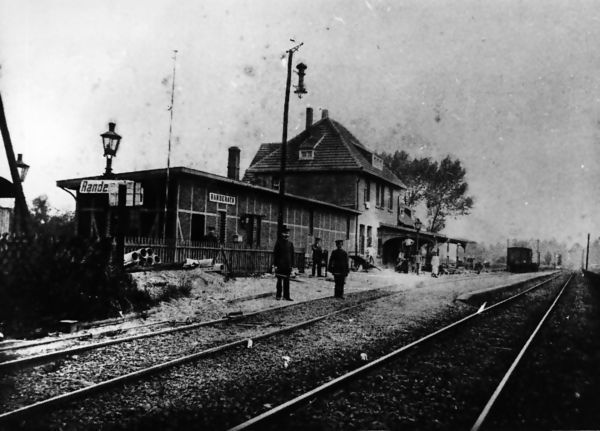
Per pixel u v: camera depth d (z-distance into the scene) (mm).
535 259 87312
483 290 20547
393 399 5352
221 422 4570
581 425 4902
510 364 7227
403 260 32594
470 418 4883
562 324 11820
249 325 9742
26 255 9141
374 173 36375
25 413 4516
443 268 38844
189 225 18938
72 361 6609
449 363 7125
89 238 10398
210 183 19984
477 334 9750
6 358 6699
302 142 36219
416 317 11641
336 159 35094
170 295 12492
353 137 41406
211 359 6879
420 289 19438
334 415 4789
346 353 7566
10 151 10719
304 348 7816
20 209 10695
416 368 6750
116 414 4707
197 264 15875
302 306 12727
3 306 8531
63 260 9711
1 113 10766
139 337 8125
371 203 37250
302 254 23125
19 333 8305
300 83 19172
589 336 10359
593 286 25750
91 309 9633
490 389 5895
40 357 6457
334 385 5512
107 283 10180
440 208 58062
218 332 8930
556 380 6582
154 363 6625
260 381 5930
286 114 19000
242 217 21922
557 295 19828
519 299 17609
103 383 5371
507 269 57094
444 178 56500
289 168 35750
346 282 20953
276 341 8242
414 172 56656
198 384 5742
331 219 30891
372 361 6715
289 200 25953
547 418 5059
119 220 10906
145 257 14188
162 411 4809
